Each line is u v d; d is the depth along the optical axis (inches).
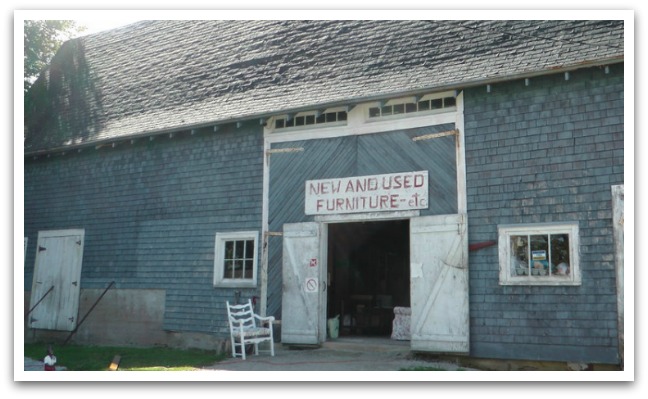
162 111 534.6
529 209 369.4
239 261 474.9
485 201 383.6
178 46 620.1
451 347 377.7
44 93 683.4
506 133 382.0
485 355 370.6
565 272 356.5
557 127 367.6
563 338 350.6
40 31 789.2
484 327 373.7
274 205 460.8
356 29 496.4
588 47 366.0
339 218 431.8
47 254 585.6
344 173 434.6
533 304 362.0
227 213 483.2
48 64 746.8
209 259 486.6
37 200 602.5
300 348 437.7
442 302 384.8
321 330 434.0
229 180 486.6
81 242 563.5
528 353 358.6
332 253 552.7
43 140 601.0
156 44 649.0
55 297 571.5
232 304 469.4
